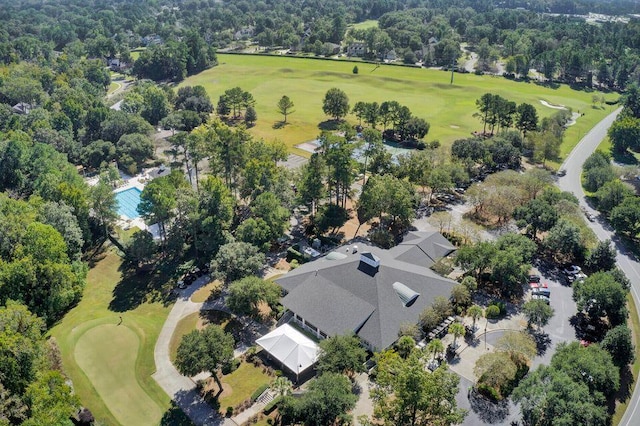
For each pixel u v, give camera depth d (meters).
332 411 65.19
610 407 75.38
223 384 79.38
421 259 105.25
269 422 71.88
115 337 90.25
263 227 111.56
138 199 145.00
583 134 199.00
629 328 88.44
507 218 129.50
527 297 100.50
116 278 109.69
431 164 142.62
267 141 187.12
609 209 133.62
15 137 156.38
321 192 124.06
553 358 78.00
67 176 131.25
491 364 75.31
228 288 94.56
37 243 95.38
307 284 94.88
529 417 68.56
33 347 73.31
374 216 126.25
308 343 83.38
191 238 121.69
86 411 73.06
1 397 64.69
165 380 80.62
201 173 162.50
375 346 82.38
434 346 78.06
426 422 65.69
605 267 106.62
